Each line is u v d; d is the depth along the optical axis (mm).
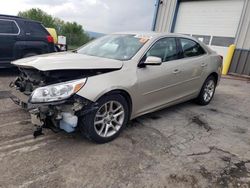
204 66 4930
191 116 4621
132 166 2791
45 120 2848
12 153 2867
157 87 3842
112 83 3127
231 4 11109
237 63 10898
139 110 3691
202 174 2748
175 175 2691
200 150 3297
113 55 3781
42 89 2801
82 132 3135
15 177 2449
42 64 2945
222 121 4523
